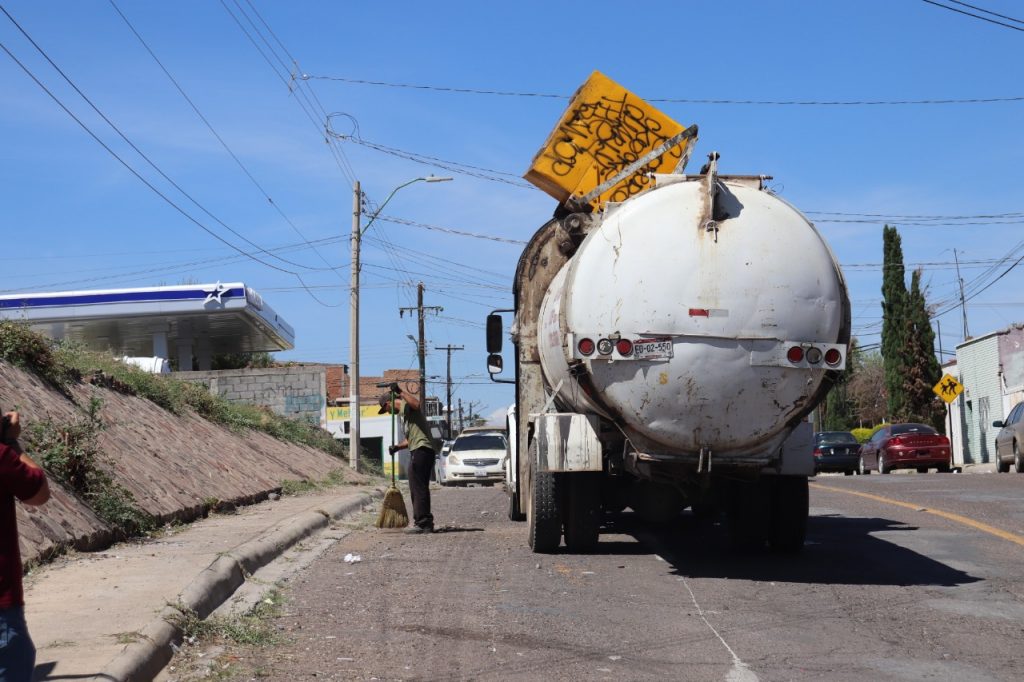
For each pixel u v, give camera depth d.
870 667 6.38
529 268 11.63
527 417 11.77
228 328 40.09
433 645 6.92
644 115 12.19
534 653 6.72
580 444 10.19
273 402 39.72
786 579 9.46
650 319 9.13
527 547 11.71
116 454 13.35
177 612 6.98
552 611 8.05
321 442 32.28
